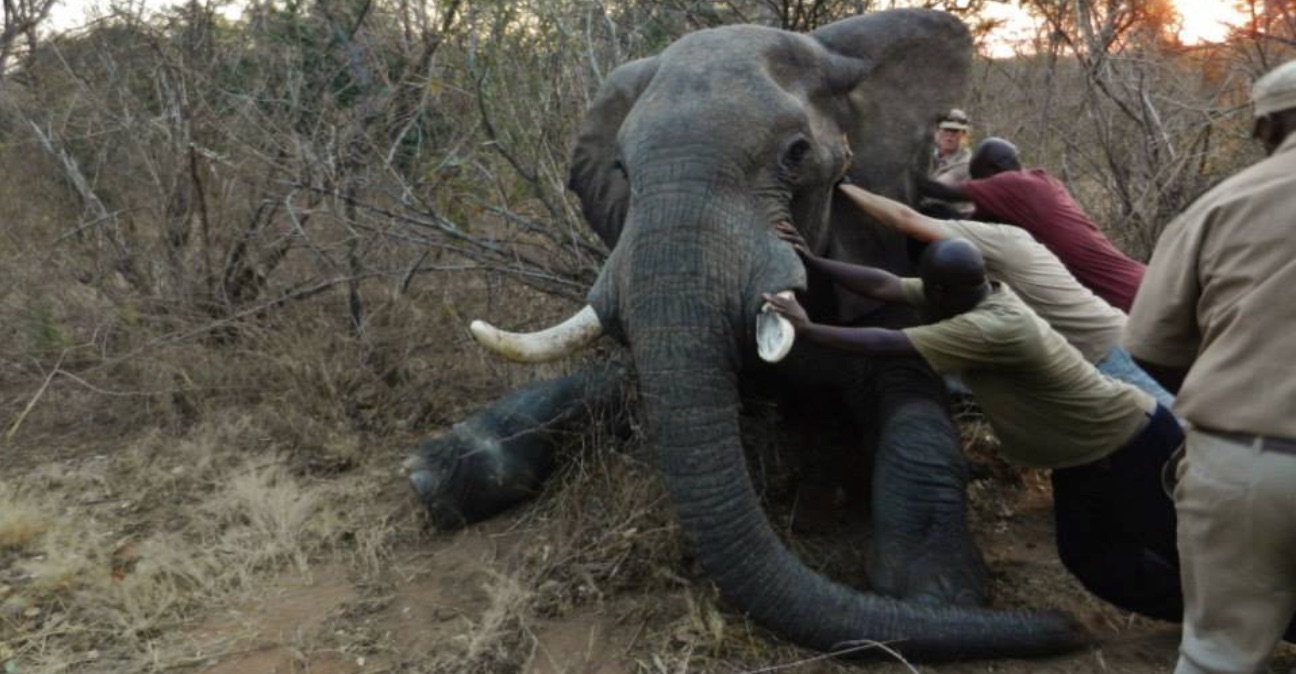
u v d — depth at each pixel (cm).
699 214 367
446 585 426
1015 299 357
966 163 564
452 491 462
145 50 722
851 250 440
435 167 607
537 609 398
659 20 671
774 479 461
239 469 534
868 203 422
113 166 707
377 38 674
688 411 357
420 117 662
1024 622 366
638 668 362
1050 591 412
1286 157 271
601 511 441
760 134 383
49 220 733
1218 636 274
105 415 620
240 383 608
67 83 741
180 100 673
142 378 608
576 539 428
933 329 353
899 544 391
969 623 362
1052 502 482
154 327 629
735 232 370
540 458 472
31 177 751
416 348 614
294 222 588
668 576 399
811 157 397
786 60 415
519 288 608
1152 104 638
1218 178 605
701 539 356
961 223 422
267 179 630
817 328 359
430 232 621
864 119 440
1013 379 356
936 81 453
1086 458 361
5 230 725
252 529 471
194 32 698
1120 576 374
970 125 702
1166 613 377
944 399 426
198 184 640
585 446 472
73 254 692
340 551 459
